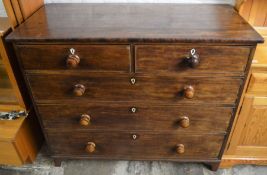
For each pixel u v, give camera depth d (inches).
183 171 57.0
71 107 46.2
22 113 51.6
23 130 51.8
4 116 51.1
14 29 41.4
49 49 38.2
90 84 42.4
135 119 47.4
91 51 38.2
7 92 52.9
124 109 46.0
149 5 50.5
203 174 56.4
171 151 52.8
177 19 43.0
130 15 45.2
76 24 41.4
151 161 58.9
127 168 57.8
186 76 40.6
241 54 37.6
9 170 57.5
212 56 38.0
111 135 50.5
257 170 57.2
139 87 42.5
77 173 56.8
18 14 42.9
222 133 48.7
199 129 48.3
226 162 55.4
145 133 49.7
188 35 36.6
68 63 37.8
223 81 40.9
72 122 48.5
